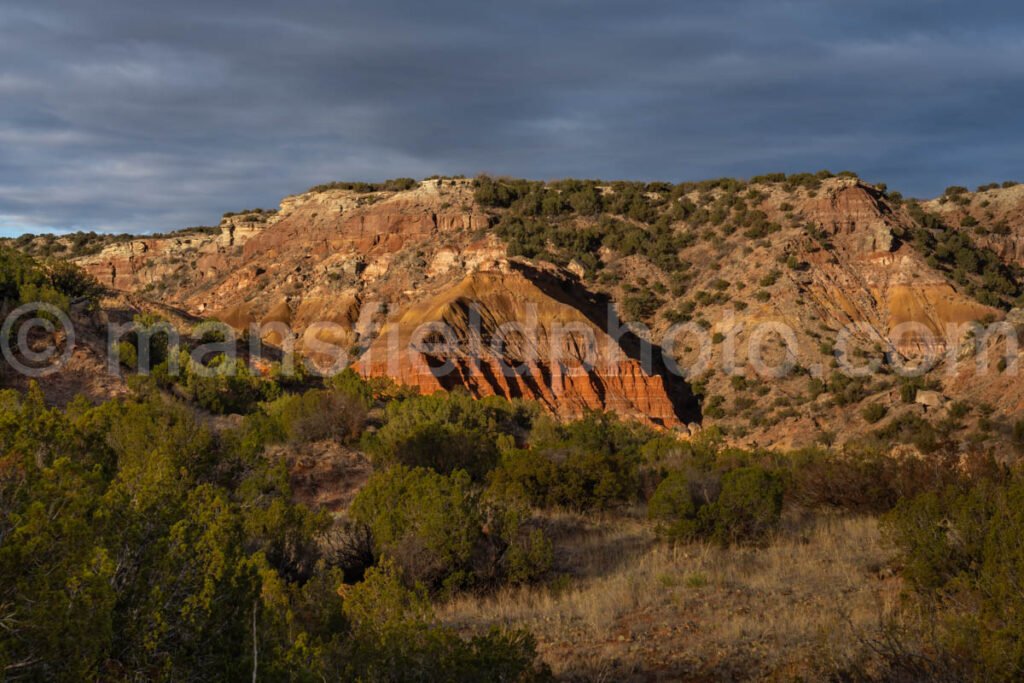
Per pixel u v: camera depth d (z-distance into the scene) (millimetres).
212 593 6336
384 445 23953
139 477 8336
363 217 160000
